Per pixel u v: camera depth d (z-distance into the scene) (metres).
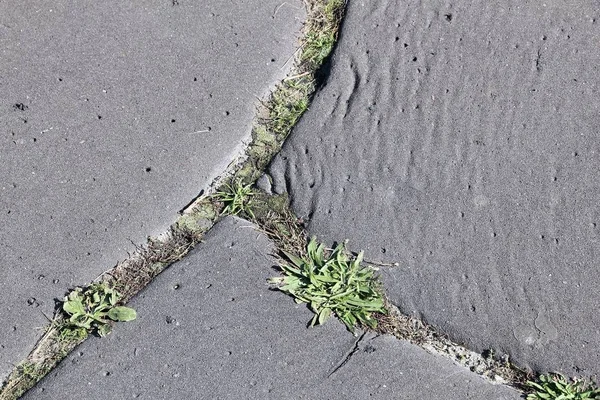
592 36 2.05
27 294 1.97
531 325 1.93
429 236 1.99
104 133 2.06
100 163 2.04
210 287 1.96
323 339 1.93
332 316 1.95
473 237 1.98
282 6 2.13
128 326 1.94
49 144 2.05
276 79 2.10
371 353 1.92
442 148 2.02
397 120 2.04
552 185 1.99
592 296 1.94
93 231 2.01
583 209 1.97
